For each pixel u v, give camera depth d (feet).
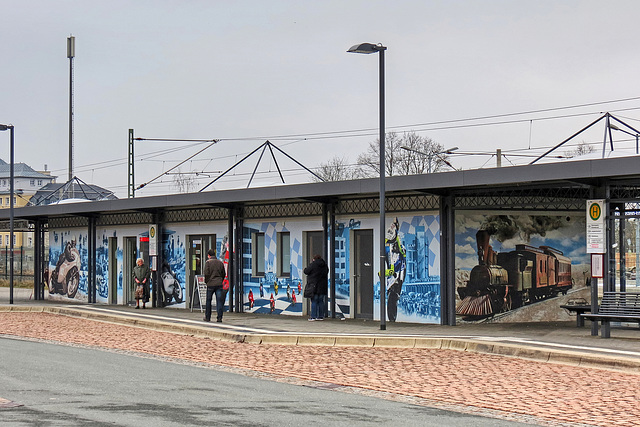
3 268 198.29
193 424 29.58
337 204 78.54
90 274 108.17
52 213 105.19
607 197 59.21
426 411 34.22
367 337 58.59
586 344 54.08
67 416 30.78
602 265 58.65
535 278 73.05
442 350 54.80
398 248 74.13
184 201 86.53
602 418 33.22
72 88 193.67
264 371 46.47
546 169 57.47
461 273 70.38
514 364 48.37
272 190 77.51
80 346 59.16
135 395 36.55
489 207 70.13
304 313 81.05
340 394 38.52
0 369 45.14
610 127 68.13
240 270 87.66
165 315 82.53
